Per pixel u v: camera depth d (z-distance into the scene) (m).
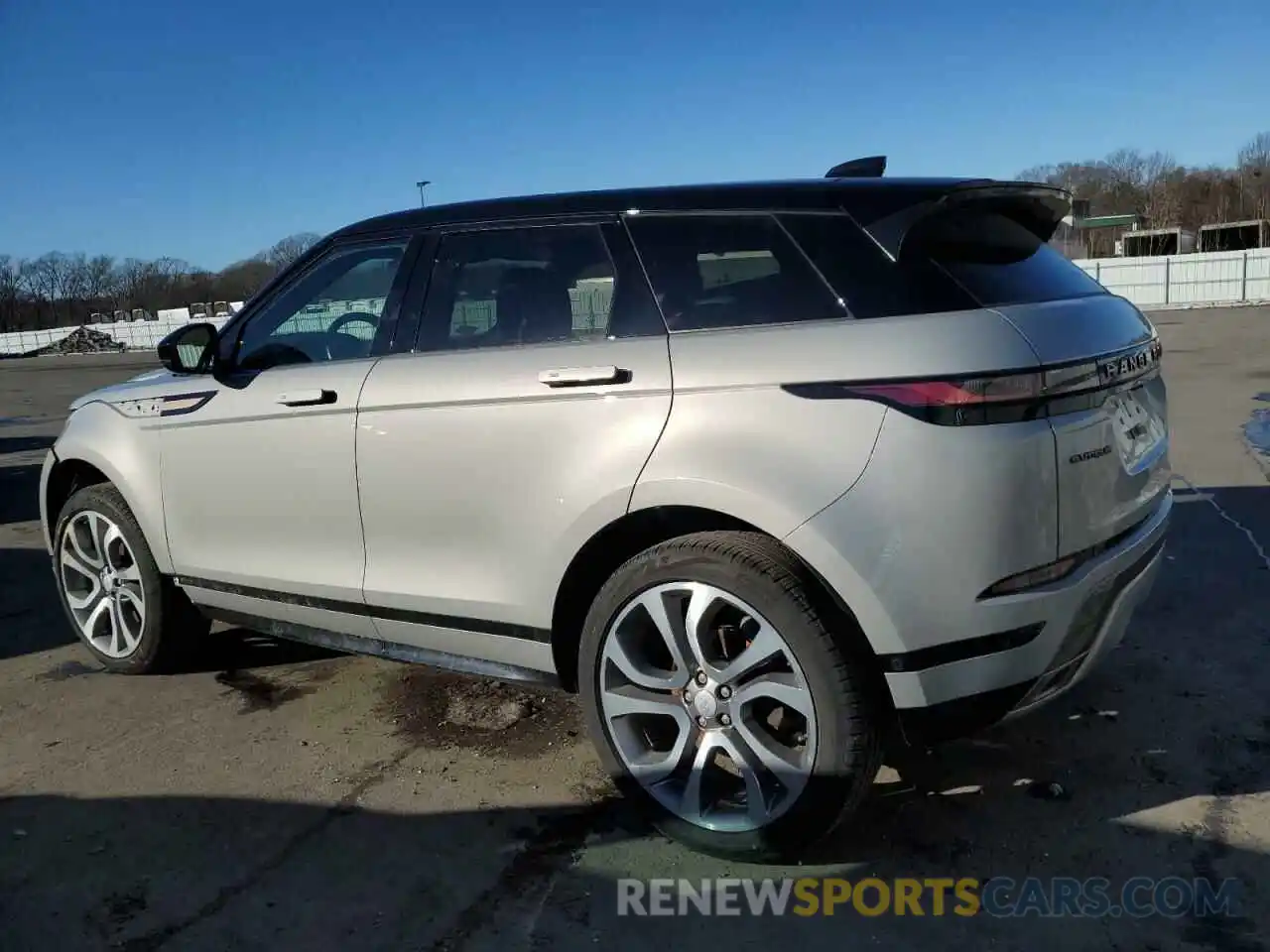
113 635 4.20
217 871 2.77
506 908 2.57
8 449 12.25
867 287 2.55
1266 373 13.05
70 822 3.04
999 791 3.04
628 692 2.79
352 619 3.40
